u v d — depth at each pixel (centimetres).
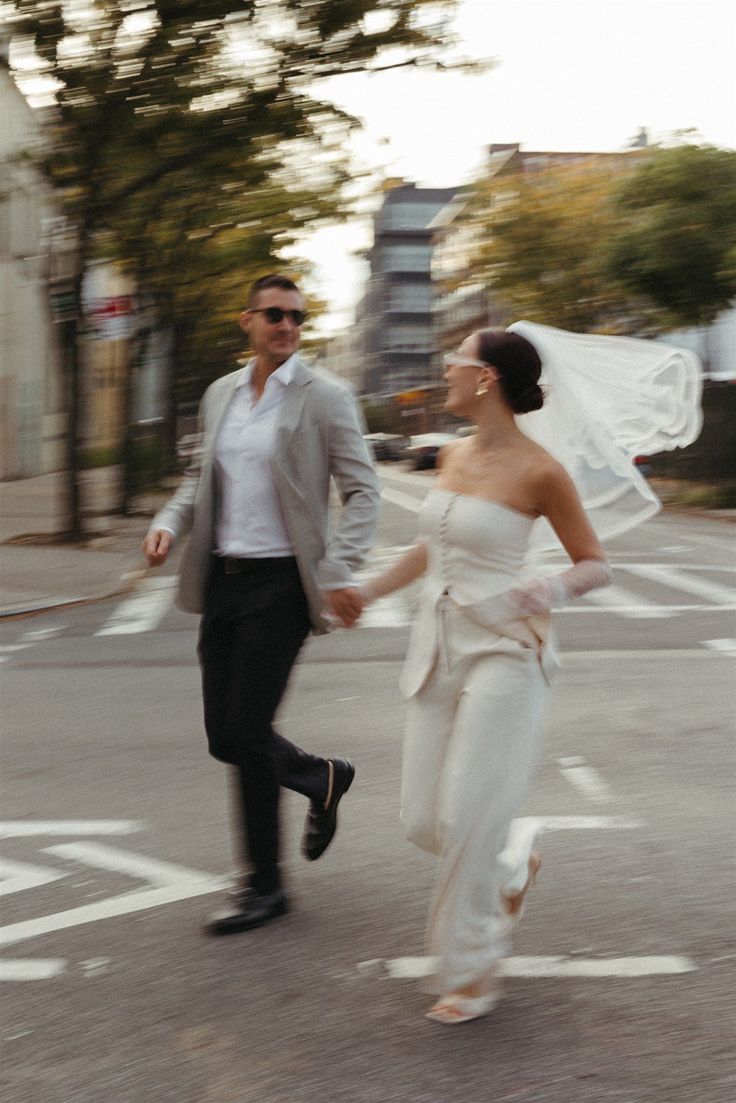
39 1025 404
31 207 4147
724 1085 362
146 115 2066
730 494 3189
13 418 4184
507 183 4588
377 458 8750
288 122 2111
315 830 532
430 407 10331
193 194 2319
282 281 491
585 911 503
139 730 845
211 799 672
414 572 462
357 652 1147
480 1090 360
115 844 596
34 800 677
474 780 401
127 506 2666
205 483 493
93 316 2309
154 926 489
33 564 1930
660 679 1009
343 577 467
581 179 4538
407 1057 380
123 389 2673
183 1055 383
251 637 486
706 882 537
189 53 2044
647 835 605
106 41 2052
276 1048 387
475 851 399
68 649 1207
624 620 1325
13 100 3750
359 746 791
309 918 496
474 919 400
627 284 3491
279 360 491
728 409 3288
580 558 413
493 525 411
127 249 2352
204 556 496
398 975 440
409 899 516
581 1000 419
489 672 407
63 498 2244
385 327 12788
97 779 719
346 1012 411
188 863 566
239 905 490
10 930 488
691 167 3362
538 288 4619
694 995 422
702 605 1434
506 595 406
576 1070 371
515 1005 416
